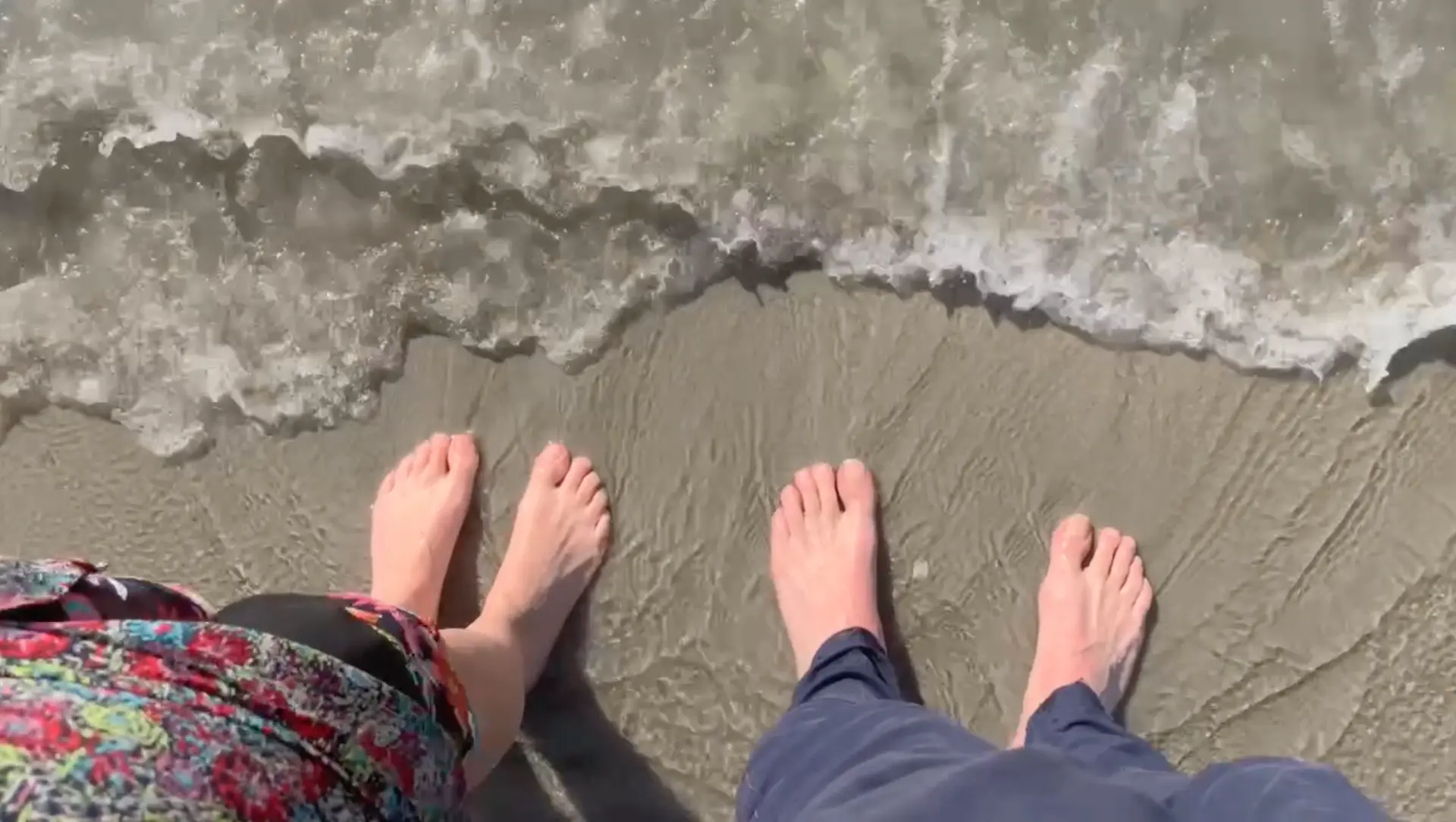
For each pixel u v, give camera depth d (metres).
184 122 1.36
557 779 1.33
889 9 1.33
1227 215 1.32
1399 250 1.31
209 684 0.69
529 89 1.34
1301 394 1.32
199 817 0.63
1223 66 1.32
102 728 0.63
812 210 1.34
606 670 1.34
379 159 1.35
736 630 1.35
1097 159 1.32
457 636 1.18
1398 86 1.31
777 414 1.36
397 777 0.77
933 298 1.35
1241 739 1.32
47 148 1.37
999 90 1.33
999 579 1.34
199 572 1.37
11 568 0.75
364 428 1.38
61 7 1.37
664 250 1.35
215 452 1.38
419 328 1.38
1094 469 1.34
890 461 1.35
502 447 1.37
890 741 1.02
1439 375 1.30
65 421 1.38
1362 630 1.31
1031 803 0.77
